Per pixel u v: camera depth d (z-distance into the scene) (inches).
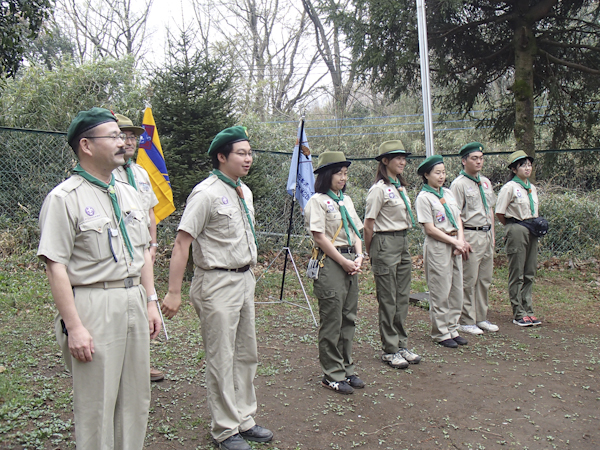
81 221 89.9
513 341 207.3
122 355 94.7
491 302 273.6
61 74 405.4
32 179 313.6
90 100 405.4
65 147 320.5
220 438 118.4
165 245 306.2
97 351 90.1
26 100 390.6
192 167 262.5
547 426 136.0
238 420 120.0
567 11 392.8
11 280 261.1
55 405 136.3
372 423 136.3
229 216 119.7
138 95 411.2
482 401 150.4
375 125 636.7
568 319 243.8
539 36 387.2
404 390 157.8
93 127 91.7
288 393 153.6
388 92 443.5
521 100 372.5
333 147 610.2
